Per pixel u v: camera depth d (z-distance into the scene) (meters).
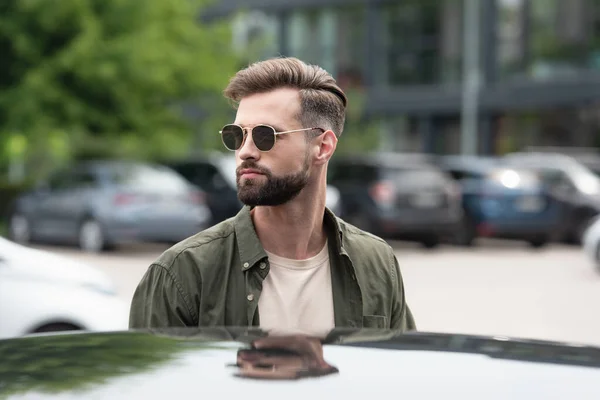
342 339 2.02
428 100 44.81
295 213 2.93
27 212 23.03
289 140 2.87
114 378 1.74
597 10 40.75
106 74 25.53
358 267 3.01
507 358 1.92
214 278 2.88
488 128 43.69
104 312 8.16
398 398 1.69
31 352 1.91
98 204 21.30
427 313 13.00
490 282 16.72
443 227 23.45
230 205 23.56
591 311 13.32
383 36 46.34
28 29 25.64
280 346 1.94
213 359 1.84
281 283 2.93
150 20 27.20
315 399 1.67
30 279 8.07
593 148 40.88
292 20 48.75
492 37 43.00
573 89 40.88
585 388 1.79
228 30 30.08
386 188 23.11
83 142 32.75
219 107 33.41
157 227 21.25
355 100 42.47
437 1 44.88
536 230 24.08
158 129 27.52
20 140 28.06
